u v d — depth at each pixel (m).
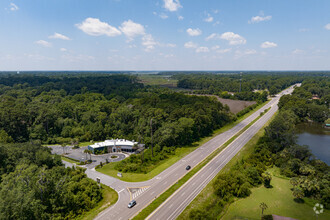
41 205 60.00
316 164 90.50
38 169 78.25
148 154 113.94
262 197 74.88
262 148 106.44
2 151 85.38
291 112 176.75
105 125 156.12
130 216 63.91
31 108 159.62
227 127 164.25
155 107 165.12
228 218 64.06
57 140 147.25
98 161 113.50
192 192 75.94
